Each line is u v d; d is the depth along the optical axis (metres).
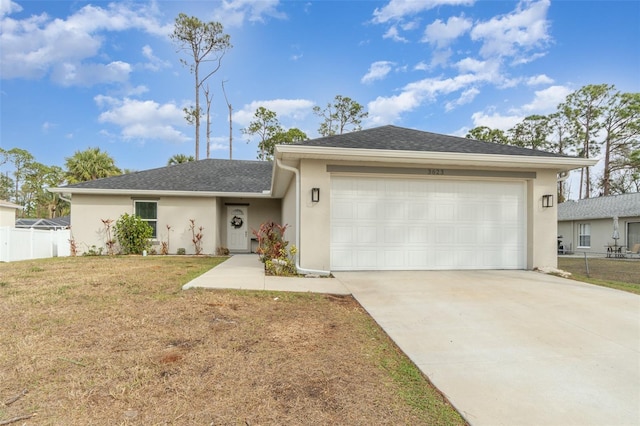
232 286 5.93
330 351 3.38
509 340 3.79
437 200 8.16
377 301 5.23
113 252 13.05
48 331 3.63
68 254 13.10
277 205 15.51
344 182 7.82
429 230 8.10
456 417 2.36
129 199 13.34
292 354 3.26
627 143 27.88
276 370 2.92
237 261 10.48
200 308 4.57
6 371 2.74
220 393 2.52
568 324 4.31
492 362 3.26
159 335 3.59
